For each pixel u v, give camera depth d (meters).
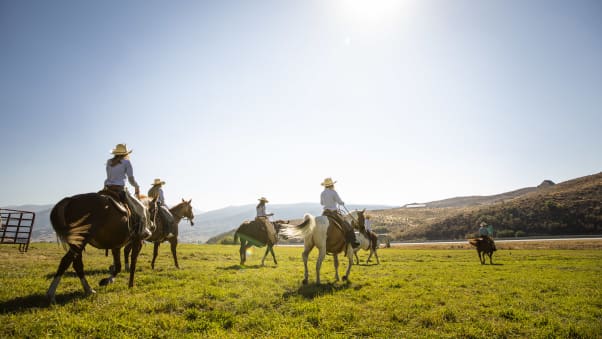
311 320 6.46
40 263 12.24
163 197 12.81
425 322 6.56
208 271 12.15
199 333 5.45
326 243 10.80
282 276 11.38
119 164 8.20
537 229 54.66
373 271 14.59
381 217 95.19
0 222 15.36
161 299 7.31
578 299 8.79
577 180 79.12
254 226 15.81
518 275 13.38
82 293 7.50
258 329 5.92
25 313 5.86
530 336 5.93
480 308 7.70
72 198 7.06
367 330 5.96
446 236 62.38
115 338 5.05
